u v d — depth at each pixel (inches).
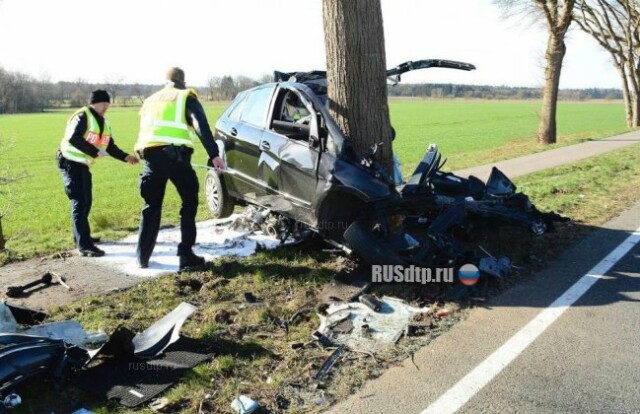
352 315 188.2
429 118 2224.4
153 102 231.5
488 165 620.7
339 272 219.3
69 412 133.2
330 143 231.8
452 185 285.4
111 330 176.9
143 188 232.5
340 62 240.5
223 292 208.2
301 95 248.7
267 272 228.5
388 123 250.5
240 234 288.7
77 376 147.1
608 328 181.9
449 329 180.7
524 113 2583.7
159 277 225.6
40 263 248.4
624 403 138.9
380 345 168.9
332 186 224.5
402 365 157.6
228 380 147.2
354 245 211.2
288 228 268.1
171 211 401.7
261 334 174.1
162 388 141.9
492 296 208.5
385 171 227.9
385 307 195.0
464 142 1198.9
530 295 209.9
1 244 277.0
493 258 229.0
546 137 876.0
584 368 156.1
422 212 253.4
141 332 175.2
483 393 143.1
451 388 145.5
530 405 137.9
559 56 847.1
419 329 179.2
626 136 1019.9
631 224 315.6
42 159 1079.6
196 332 174.4
